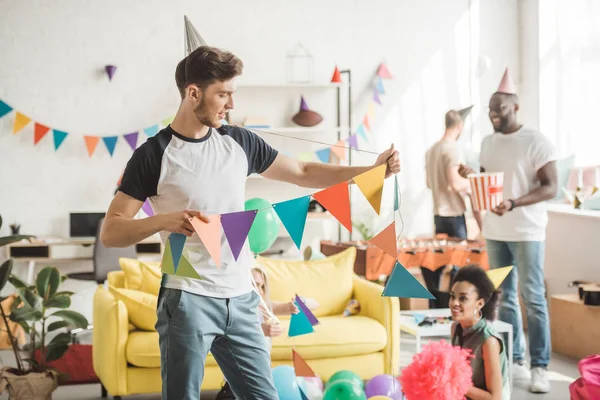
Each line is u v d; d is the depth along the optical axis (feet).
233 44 18.70
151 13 18.34
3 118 17.89
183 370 6.37
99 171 18.29
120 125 18.31
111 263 16.90
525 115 19.54
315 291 13.14
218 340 6.66
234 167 6.59
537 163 12.48
